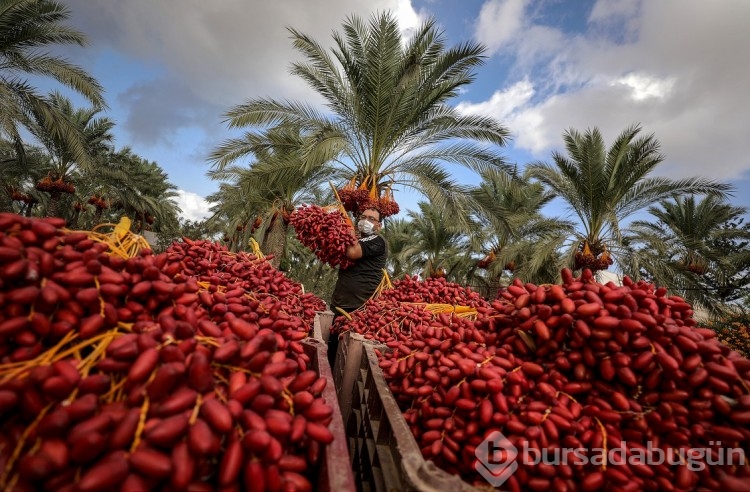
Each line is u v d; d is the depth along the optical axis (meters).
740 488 0.83
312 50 7.16
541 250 9.49
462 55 6.71
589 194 9.34
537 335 1.17
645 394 1.04
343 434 0.97
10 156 15.52
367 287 3.12
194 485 0.67
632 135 8.30
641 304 1.10
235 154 7.69
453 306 2.22
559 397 1.07
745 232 12.27
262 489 0.69
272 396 0.83
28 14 7.77
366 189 7.32
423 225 15.68
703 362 1.01
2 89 7.48
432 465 0.86
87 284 0.92
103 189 17.91
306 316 2.23
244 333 0.95
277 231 11.82
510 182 7.30
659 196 9.30
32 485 0.60
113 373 0.78
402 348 1.43
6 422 0.68
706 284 10.96
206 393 0.77
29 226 0.94
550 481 0.94
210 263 1.67
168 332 0.86
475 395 1.09
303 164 6.80
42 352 0.82
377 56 6.68
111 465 0.60
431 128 7.69
